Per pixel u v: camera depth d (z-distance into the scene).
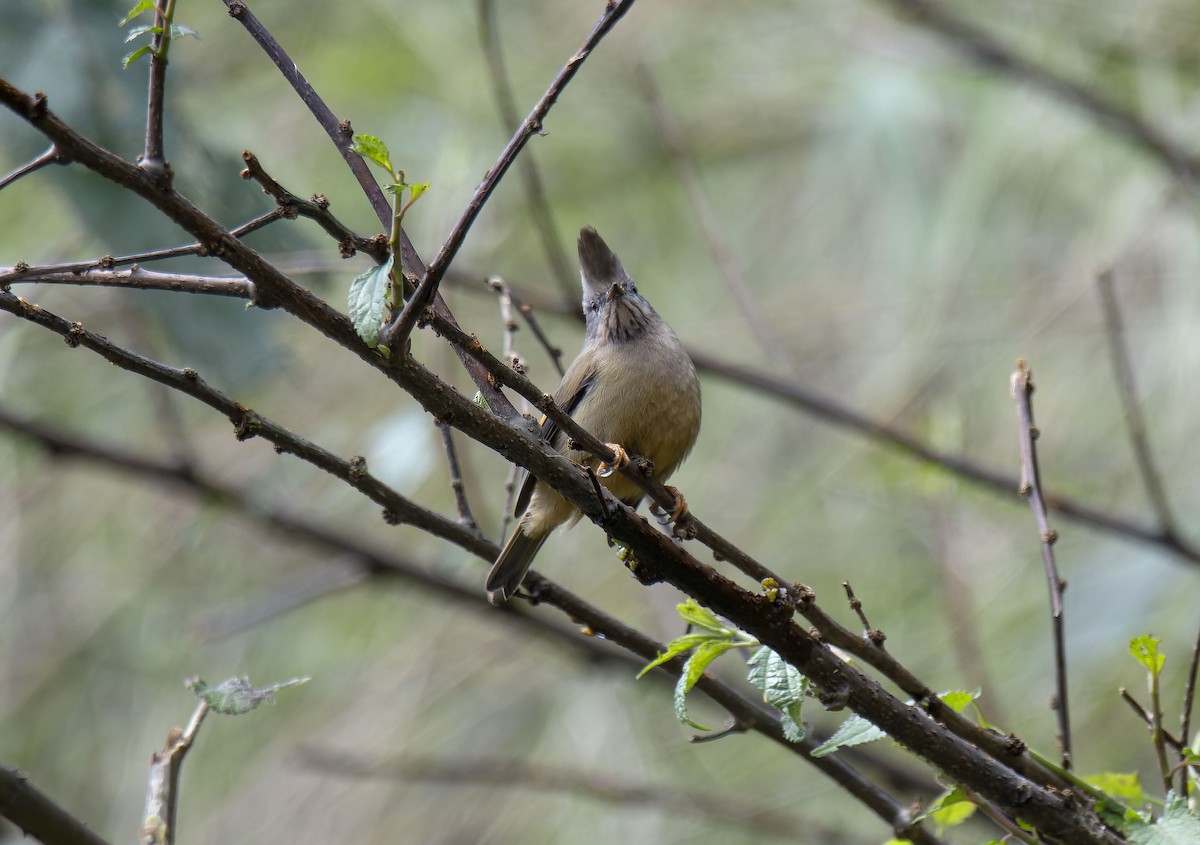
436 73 11.62
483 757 10.84
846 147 12.22
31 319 4.41
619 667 9.19
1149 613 10.22
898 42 12.22
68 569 12.23
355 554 9.34
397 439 7.81
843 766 5.73
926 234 11.58
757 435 12.13
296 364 9.87
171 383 4.73
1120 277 11.43
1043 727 10.08
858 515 11.46
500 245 12.22
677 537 5.11
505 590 6.23
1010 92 11.65
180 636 12.15
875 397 11.67
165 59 4.07
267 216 4.29
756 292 12.43
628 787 9.86
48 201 10.47
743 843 10.67
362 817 11.62
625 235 12.73
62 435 9.11
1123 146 11.56
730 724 5.84
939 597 10.80
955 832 7.38
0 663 12.09
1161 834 4.61
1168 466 10.81
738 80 12.74
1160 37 12.07
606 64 12.60
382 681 11.95
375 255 4.43
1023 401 5.93
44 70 7.75
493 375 4.68
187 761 12.06
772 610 4.74
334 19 12.02
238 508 9.36
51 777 11.96
